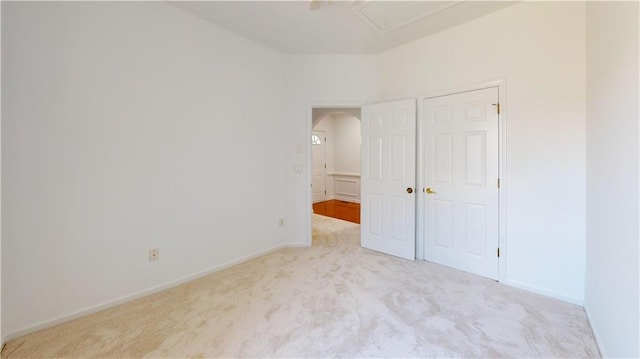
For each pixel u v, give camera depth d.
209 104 2.96
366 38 3.25
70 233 2.11
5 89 1.82
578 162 2.27
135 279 2.46
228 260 3.19
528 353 1.72
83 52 2.12
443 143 3.11
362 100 3.72
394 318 2.11
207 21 2.90
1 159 1.82
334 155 8.16
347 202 7.75
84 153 2.15
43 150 1.98
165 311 2.24
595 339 1.84
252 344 1.83
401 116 3.36
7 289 1.86
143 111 2.46
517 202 2.60
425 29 3.02
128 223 2.40
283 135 3.80
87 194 2.18
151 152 2.53
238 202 3.29
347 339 1.87
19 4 1.85
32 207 1.95
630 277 1.30
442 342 1.83
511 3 2.53
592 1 2.03
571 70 2.28
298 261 3.33
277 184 3.75
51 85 1.99
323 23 2.92
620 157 1.45
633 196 1.28
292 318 2.12
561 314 2.14
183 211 2.78
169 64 2.62
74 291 2.13
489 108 2.74
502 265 2.71
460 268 3.03
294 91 3.79
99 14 2.19
